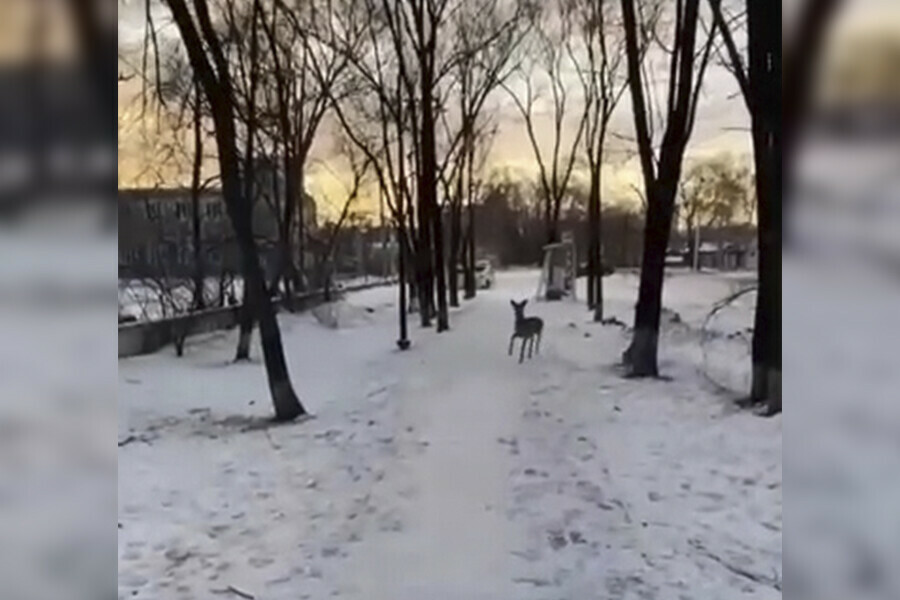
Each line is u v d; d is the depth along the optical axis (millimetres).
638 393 12430
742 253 42625
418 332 23969
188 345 20234
